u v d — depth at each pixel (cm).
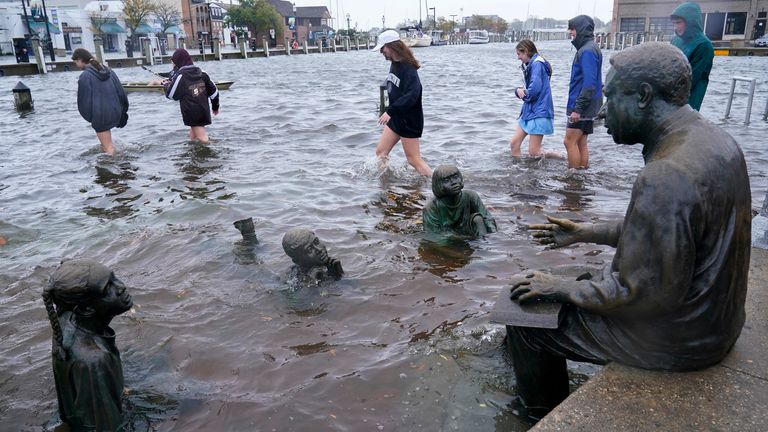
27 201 777
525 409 319
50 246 601
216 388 352
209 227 640
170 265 539
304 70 3728
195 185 829
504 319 281
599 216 652
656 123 265
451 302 450
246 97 2042
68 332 321
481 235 591
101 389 315
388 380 350
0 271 538
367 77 2995
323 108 1672
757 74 2803
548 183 809
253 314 441
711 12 5494
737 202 253
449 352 378
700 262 252
